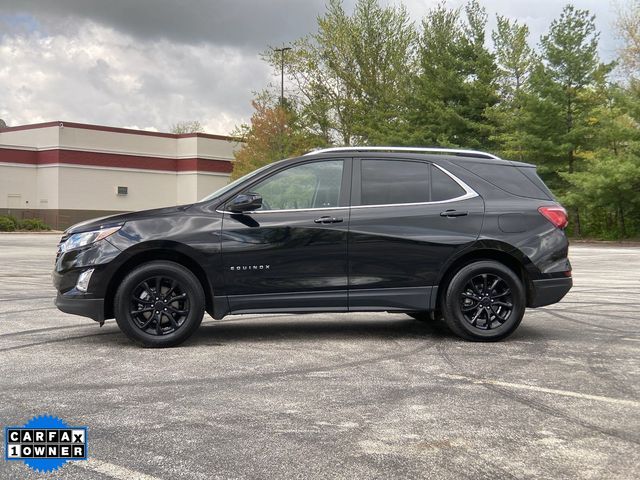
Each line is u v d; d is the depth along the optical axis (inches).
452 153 276.7
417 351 248.5
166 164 1957.4
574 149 1364.4
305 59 1705.2
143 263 251.9
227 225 254.2
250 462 137.6
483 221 265.3
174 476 130.5
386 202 265.0
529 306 271.9
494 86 1430.9
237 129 1744.6
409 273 261.4
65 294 250.5
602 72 1310.3
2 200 1729.8
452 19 1523.1
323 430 157.8
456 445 148.0
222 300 254.1
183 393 189.3
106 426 160.2
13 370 216.1
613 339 272.7
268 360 232.1
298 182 264.4
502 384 199.8
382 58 1675.7
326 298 258.4
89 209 1796.3
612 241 1327.5
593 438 152.9
